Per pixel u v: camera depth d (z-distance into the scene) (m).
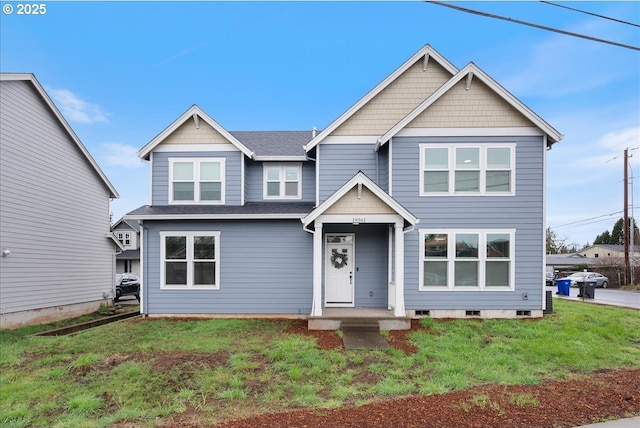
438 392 5.42
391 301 10.95
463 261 10.80
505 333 8.96
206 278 11.59
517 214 10.75
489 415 4.57
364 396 5.36
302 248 11.55
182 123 12.03
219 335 9.05
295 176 12.88
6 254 10.97
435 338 8.52
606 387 5.57
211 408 5.01
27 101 11.91
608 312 11.83
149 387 5.78
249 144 13.82
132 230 31.45
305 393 5.50
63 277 13.48
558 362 6.87
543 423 4.38
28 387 5.91
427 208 10.84
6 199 11.03
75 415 4.97
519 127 10.81
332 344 8.13
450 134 10.87
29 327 11.26
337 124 11.59
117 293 20.41
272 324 10.37
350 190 9.87
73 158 14.18
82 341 8.67
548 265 44.03
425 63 11.62
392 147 10.93
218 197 12.20
